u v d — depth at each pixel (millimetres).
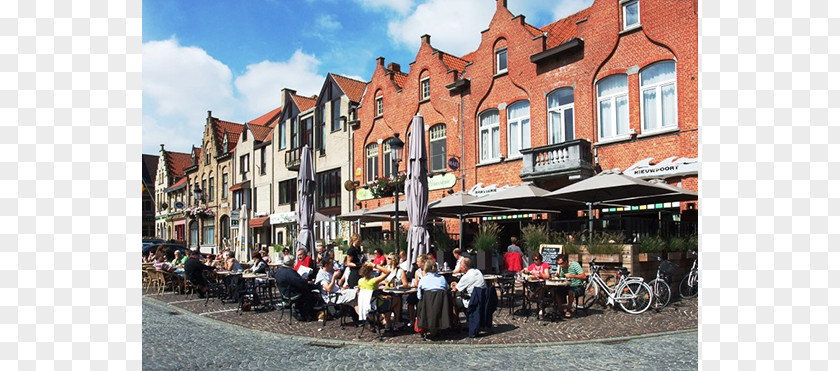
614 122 17219
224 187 43812
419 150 12094
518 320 10375
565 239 13570
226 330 10070
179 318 11555
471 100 21562
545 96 18984
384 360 7594
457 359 7566
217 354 8055
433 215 18188
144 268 18859
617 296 10852
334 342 8828
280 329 10078
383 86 26156
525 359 7457
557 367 6980
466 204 14758
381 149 26141
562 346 8180
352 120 27984
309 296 10984
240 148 40812
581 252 12422
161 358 7816
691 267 13211
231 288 13828
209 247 44938
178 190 54156
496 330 9492
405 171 22203
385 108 25906
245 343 8852
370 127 26922
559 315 10555
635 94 16578
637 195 13852
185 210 49500
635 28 16594
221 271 14938
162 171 59188
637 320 9977
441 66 22953
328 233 30234
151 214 70250
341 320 10125
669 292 11359
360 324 10406
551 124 19000
